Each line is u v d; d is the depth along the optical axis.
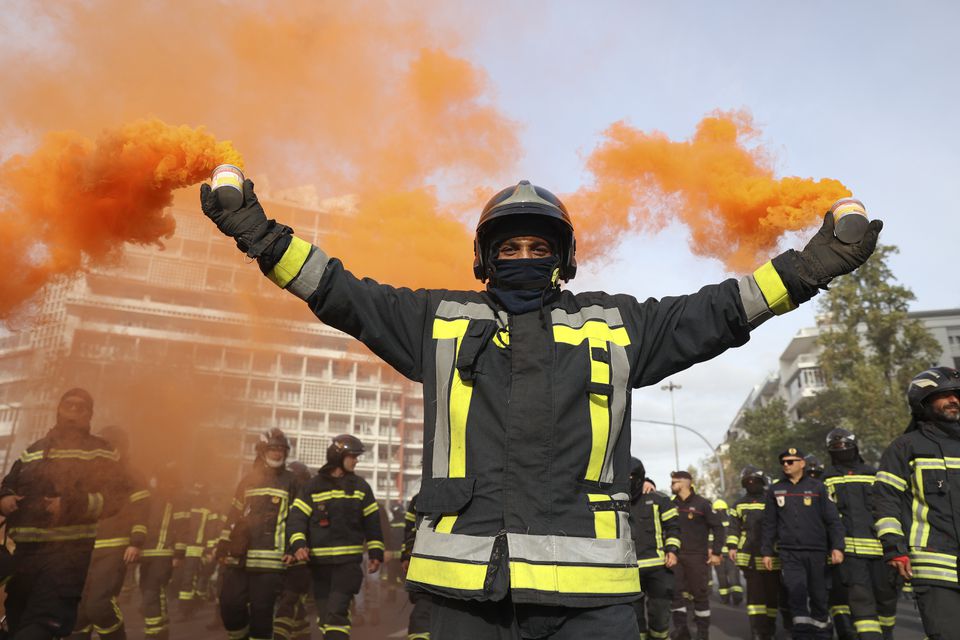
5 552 3.97
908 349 29.16
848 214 1.90
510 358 1.90
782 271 1.89
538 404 1.82
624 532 1.82
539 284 2.03
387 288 2.07
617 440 1.91
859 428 29.36
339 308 1.96
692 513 8.43
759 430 46.25
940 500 4.06
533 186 2.22
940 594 3.94
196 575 10.09
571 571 1.69
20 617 4.00
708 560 8.48
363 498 6.01
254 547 5.41
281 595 6.18
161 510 6.92
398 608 11.42
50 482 4.05
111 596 5.00
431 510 1.81
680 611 8.33
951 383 4.20
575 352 1.91
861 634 6.36
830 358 29.95
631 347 1.97
